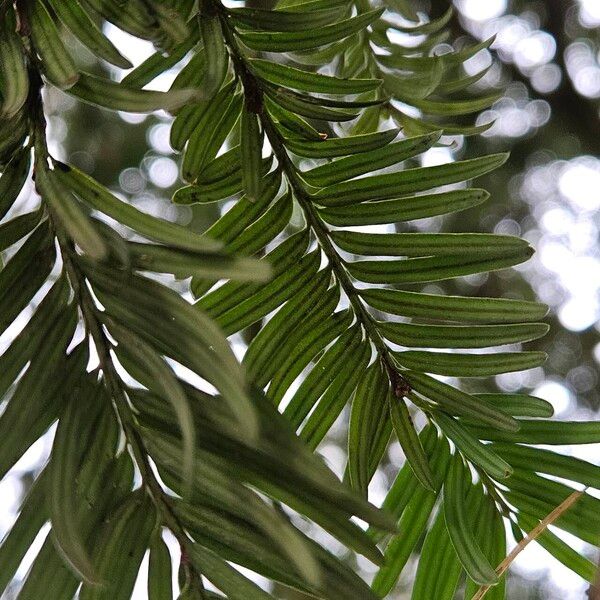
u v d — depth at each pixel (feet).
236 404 0.54
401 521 0.68
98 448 0.58
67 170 0.60
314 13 0.67
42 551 0.57
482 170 0.66
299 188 0.67
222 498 0.58
